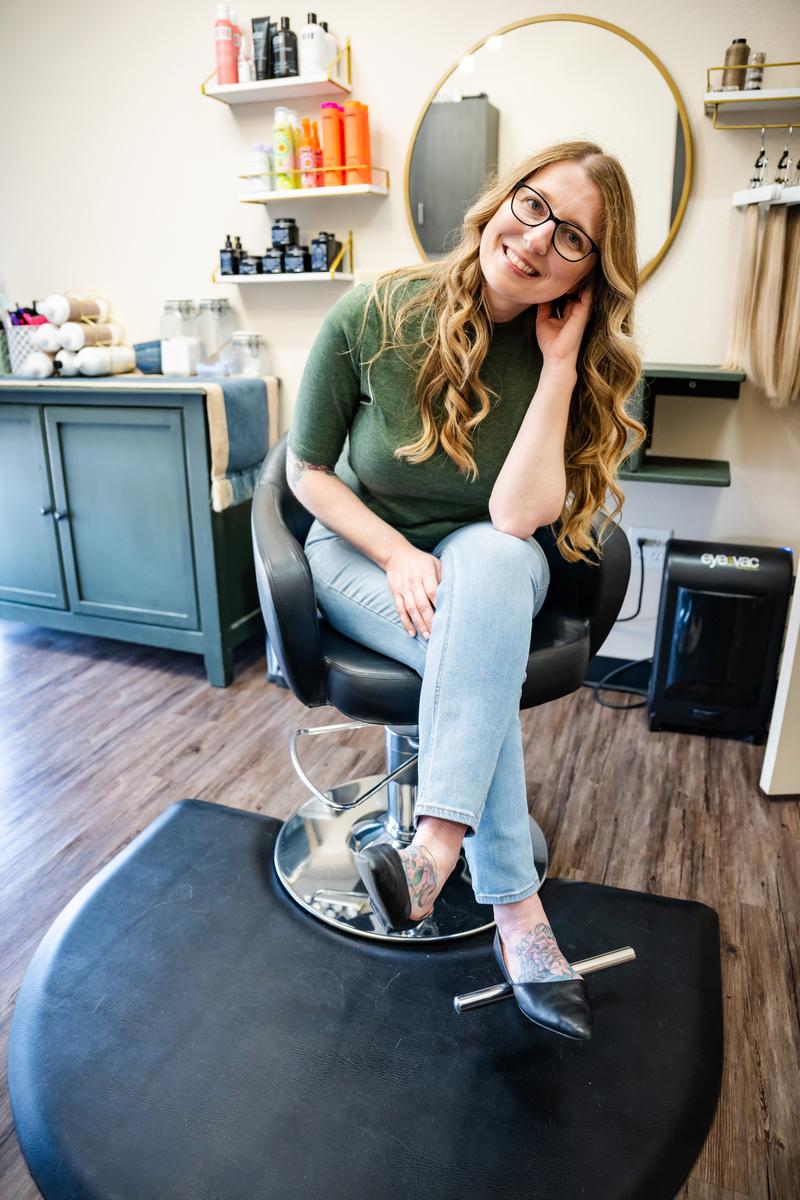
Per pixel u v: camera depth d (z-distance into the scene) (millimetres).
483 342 1151
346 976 1305
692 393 2096
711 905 1494
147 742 2064
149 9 2377
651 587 2301
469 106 2123
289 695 2336
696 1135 1063
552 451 1167
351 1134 1048
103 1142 1033
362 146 2174
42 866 1589
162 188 2535
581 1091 1112
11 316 2686
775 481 2137
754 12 1867
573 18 1984
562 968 1087
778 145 1925
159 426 2215
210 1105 1084
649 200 2025
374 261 2346
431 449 1197
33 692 2352
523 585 1115
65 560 2480
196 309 2582
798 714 1741
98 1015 1222
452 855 1055
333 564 1312
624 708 2268
